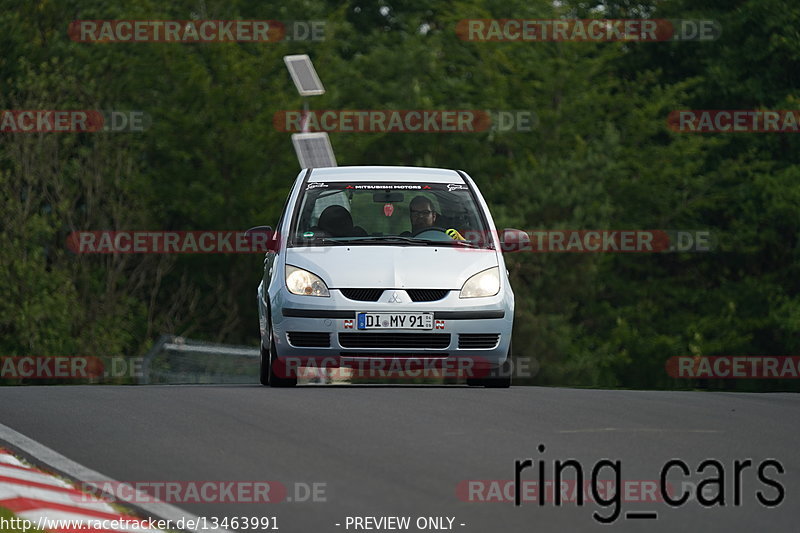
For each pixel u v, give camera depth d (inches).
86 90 4525.1
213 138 5374.0
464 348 1354.6
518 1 5807.1
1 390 1316.4
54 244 4441.4
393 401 1177.4
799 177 5280.5
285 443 935.7
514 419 1061.8
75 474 823.7
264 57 5477.4
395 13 6422.2
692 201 5580.7
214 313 5162.4
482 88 5871.1
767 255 5526.6
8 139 4271.7
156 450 909.8
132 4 5236.2
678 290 5472.4
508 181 4859.7
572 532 678.5
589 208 4557.1
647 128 5669.3
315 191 1478.8
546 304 4448.8
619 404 1186.0
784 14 5319.9
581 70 5649.6
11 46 4603.8
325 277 1355.8
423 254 1391.5
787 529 691.4
